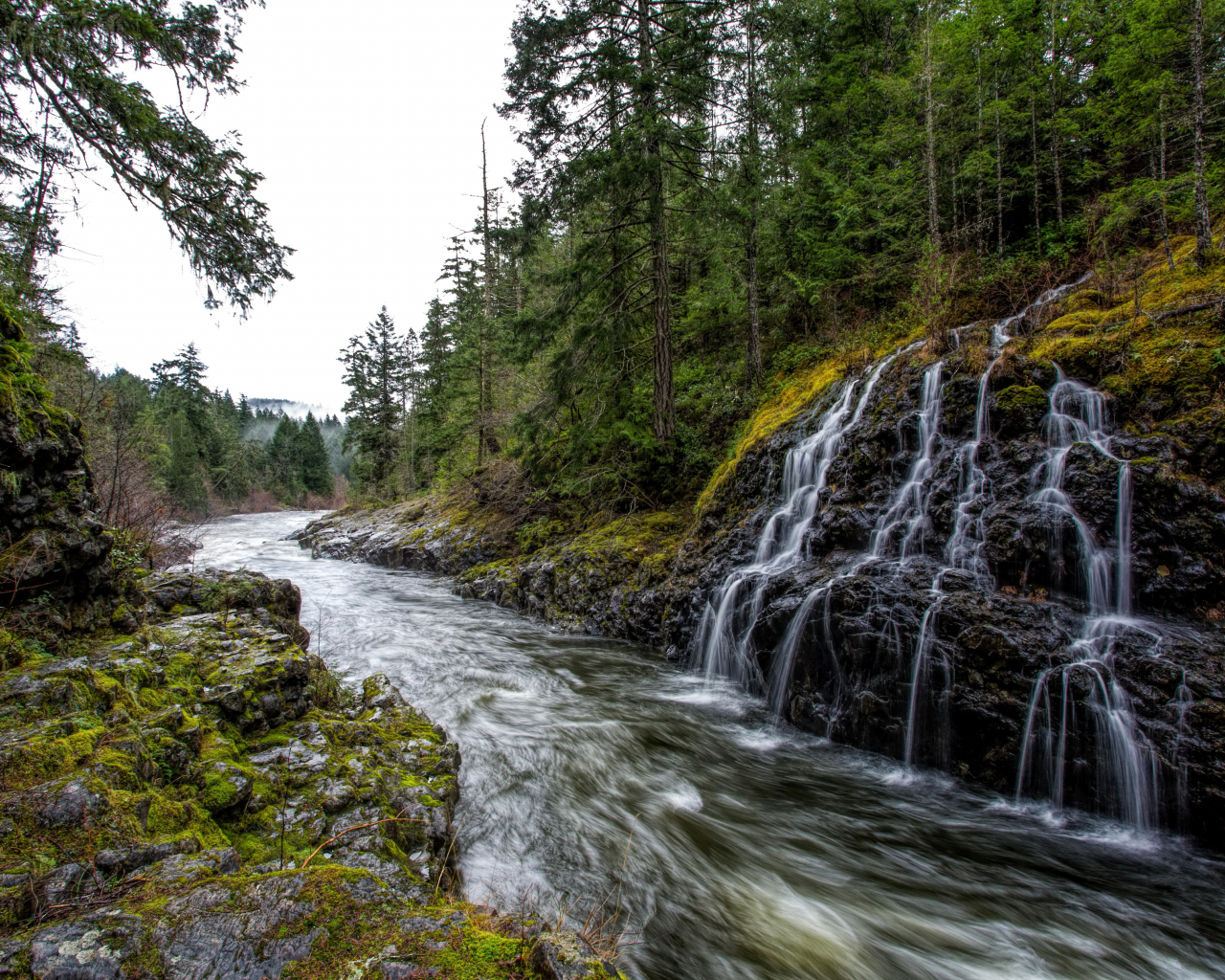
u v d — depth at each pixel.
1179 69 10.50
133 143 6.71
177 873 2.33
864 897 3.89
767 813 4.94
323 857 3.12
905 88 13.16
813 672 6.77
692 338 17.80
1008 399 6.83
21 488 4.27
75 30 5.78
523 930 2.12
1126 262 8.55
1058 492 5.95
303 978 1.81
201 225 7.43
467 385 25.62
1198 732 4.33
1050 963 3.35
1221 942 3.51
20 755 2.72
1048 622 5.32
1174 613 5.05
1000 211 12.05
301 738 4.42
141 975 1.77
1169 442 5.58
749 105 12.80
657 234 13.80
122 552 6.06
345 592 16.05
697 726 6.76
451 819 4.29
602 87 12.36
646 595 10.55
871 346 10.66
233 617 6.28
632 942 3.40
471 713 6.88
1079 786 4.80
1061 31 13.10
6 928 1.91
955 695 5.49
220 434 55.78
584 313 14.45
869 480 7.91
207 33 6.63
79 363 8.77
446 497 26.80
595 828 4.59
